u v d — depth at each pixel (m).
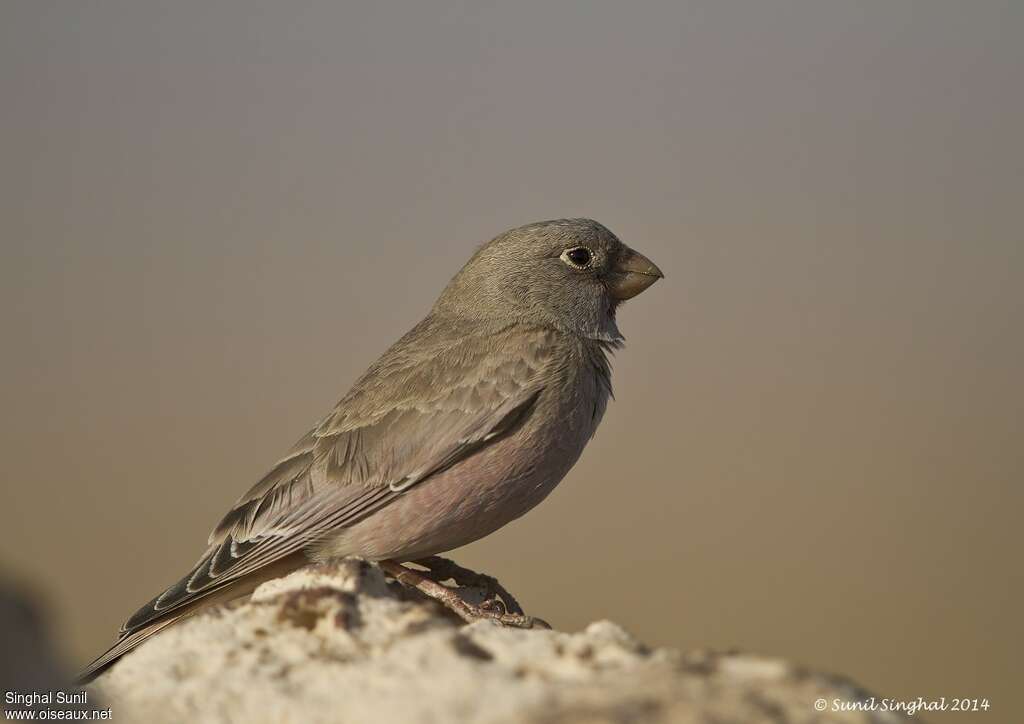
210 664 6.70
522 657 6.39
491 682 6.02
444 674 6.20
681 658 5.95
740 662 5.71
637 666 5.96
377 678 6.30
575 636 6.66
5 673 5.30
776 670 5.60
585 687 5.65
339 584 7.95
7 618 5.35
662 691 5.39
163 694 6.39
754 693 5.34
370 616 7.11
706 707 5.17
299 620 7.06
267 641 6.92
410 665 6.41
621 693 5.41
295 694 6.31
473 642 6.63
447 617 7.39
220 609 7.25
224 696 6.36
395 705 5.90
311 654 6.76
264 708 6.20
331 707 6.10
